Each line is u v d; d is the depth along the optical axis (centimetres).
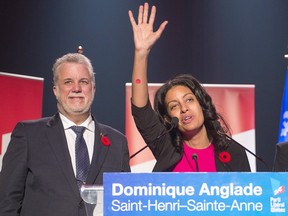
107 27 536
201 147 276
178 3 539
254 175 160
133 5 536
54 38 530
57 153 244
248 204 160
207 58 538
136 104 274
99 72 535
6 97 448
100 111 535
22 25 526
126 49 536
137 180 161
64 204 232
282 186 159
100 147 254
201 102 276
